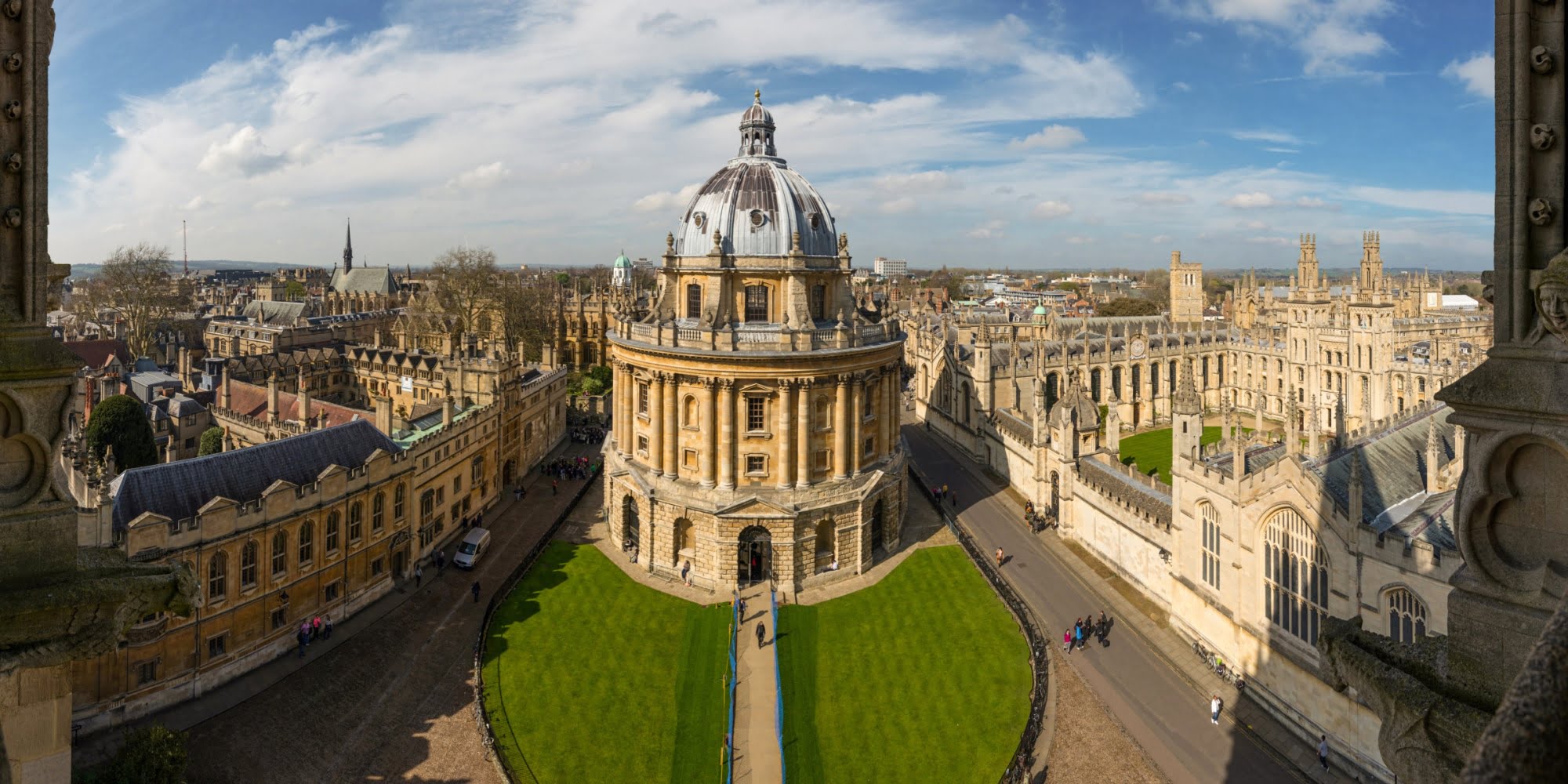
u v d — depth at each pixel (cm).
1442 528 4716
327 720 5462
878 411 8531
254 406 11388
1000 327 16712
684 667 6338
